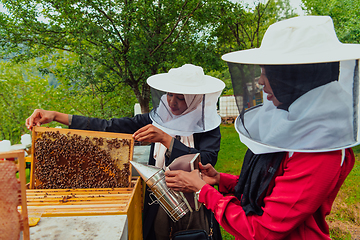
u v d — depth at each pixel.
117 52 7.22
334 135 0.83
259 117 0.96
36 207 1.21
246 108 1.01
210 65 7.66
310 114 0.83
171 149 1.59
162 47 7.07
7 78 9.44
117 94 9.20
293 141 0.87
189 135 1.78
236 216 1.03
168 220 1.72
